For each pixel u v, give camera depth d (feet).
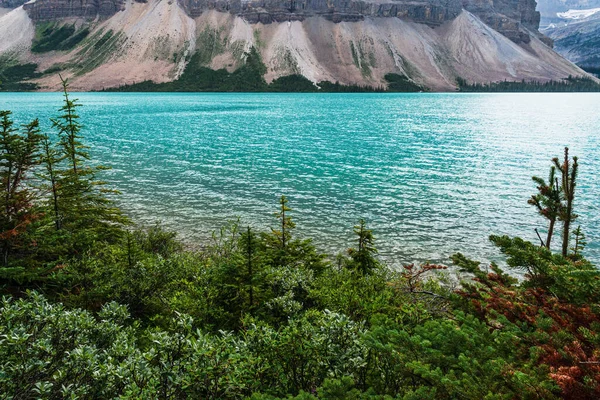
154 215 93.71
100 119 391.24
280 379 20.99
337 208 103.24
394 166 168.25
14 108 504.84
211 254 59.82
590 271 17.85
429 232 85.10
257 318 29.25
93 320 22.91
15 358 18.44
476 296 23.75
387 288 39.27
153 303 36.17
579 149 219.00
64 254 44.86
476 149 218.79
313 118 431.84
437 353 16.99
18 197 42.50
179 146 221.46
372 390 16.69
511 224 91.50
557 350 15.90
